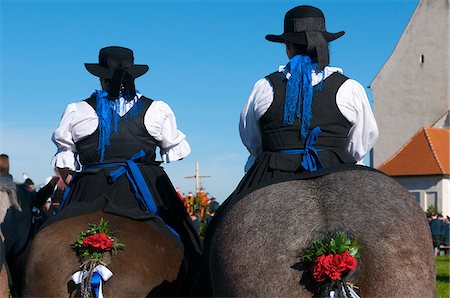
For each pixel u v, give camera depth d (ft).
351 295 12.56
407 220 13.37
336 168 14.48
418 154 178.19
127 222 17.49
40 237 16.94
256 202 13.96
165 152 20.53
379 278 12.80
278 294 12.98
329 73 15.98
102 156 19.36
